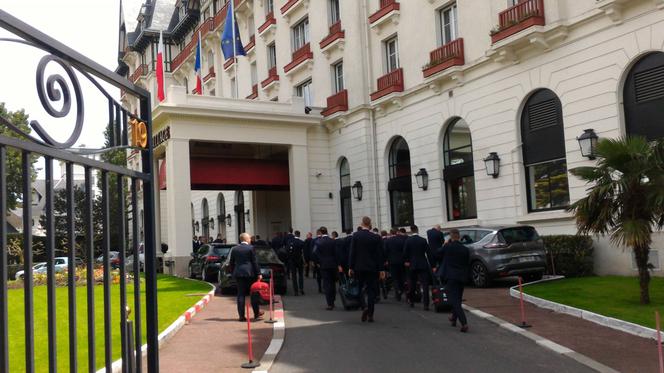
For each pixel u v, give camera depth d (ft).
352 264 37.29
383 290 49.60
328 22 93.45
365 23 85.46
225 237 129.08
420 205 75.46
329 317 39.93
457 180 71.10
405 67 77.92
